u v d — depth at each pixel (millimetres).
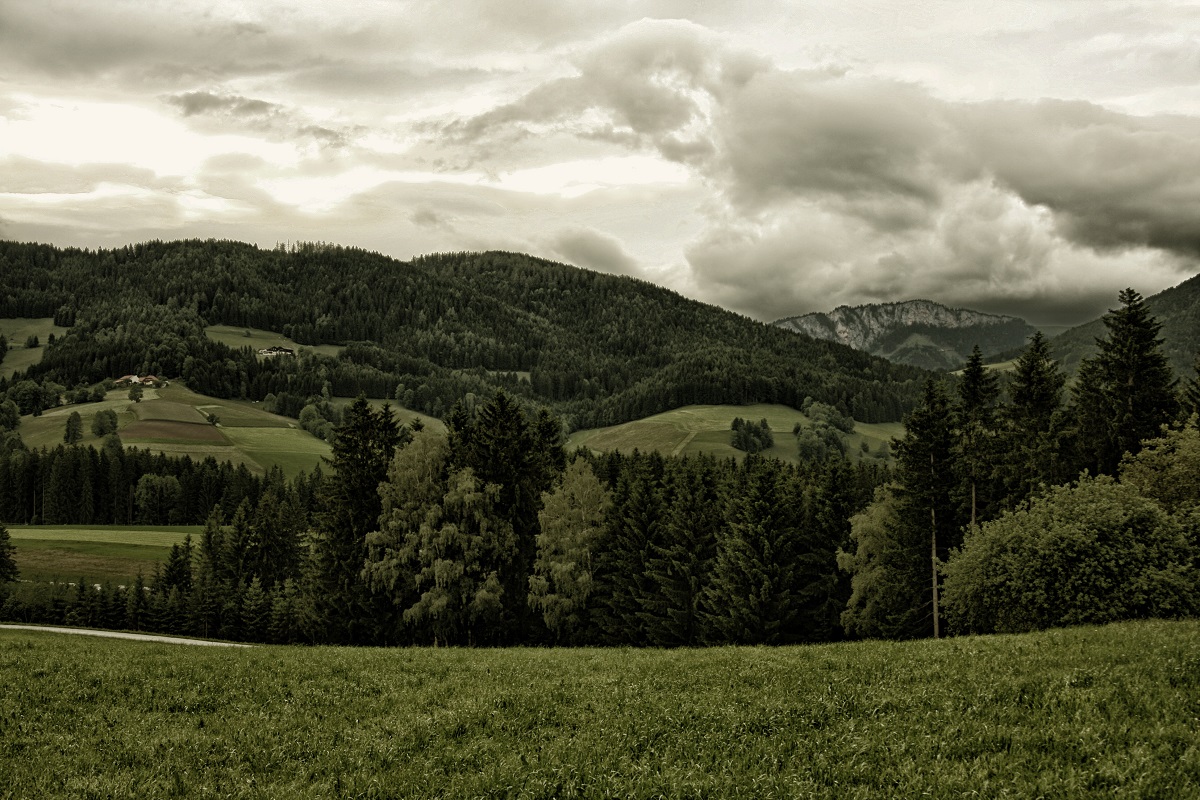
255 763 14898
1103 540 32000
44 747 16203
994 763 11773
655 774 12438
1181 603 29672
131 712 19484
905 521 53406
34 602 97188
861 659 21312
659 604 58219
